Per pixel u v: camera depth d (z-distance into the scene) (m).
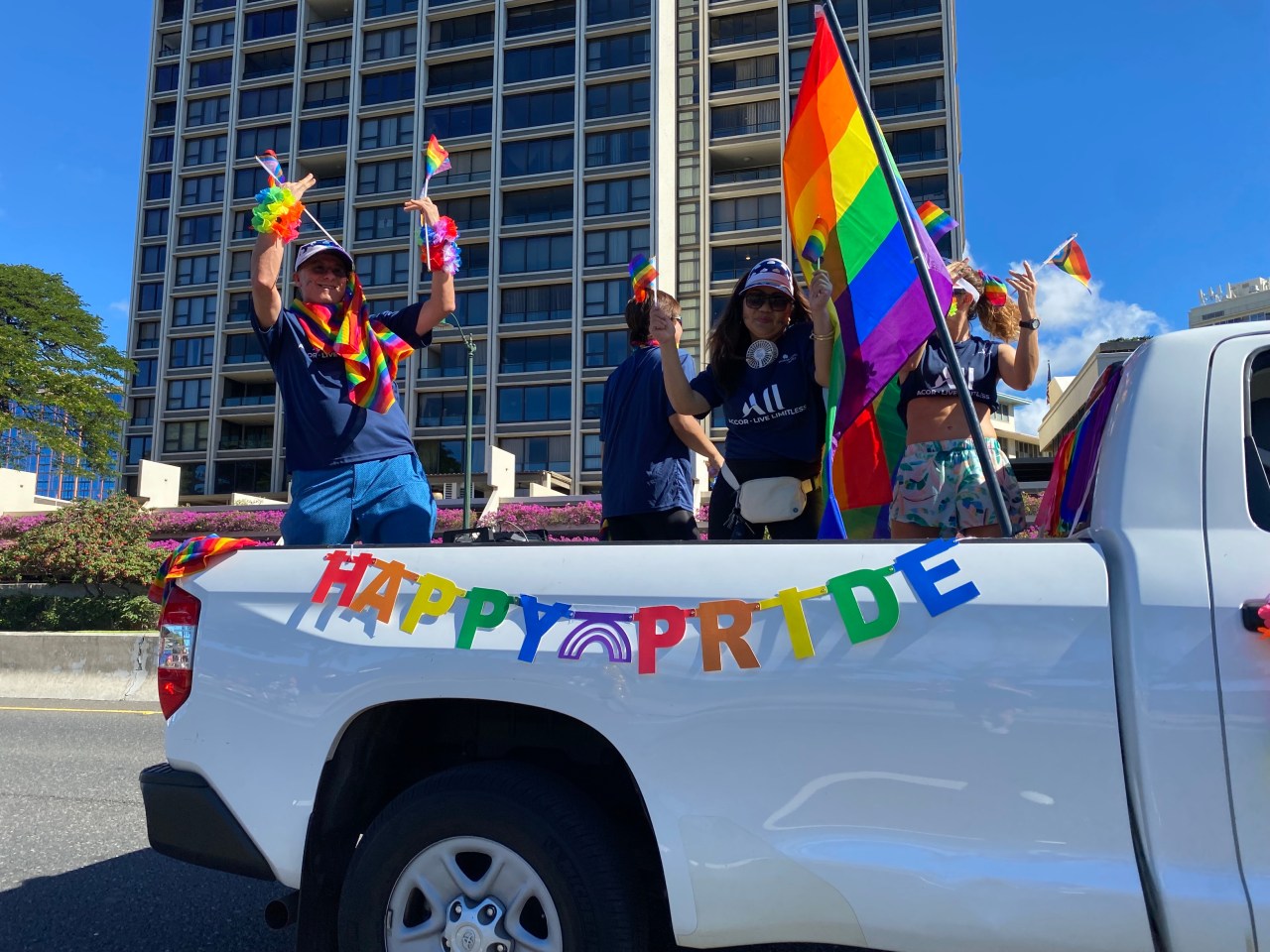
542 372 52.88
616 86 53.94
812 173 3.64
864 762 2.01
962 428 3.69
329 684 2.37
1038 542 2.08
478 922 2.22
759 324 3.83
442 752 2.73
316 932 2.39
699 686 2.11
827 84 3.60
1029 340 3.60
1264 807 1.81
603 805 2.38
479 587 2.33
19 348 40.84
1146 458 2.12
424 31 57.28
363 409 3.67
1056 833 1.90
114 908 3.65
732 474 4.07
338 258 3.67
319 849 2.42
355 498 3.62
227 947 3.29
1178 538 2.01
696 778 2.09
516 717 2.56
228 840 2.41
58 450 42.06
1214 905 1.79
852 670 2.04
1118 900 1.84
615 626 2.20
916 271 3.41
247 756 2.42
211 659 2.51
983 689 1.96
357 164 57.09
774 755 2.05
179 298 60.16
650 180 52.44
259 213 3.61
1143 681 1.90
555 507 27.41
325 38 59.12
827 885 1.98
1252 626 1.87
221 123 60.78
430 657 2.30
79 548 12.28
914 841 1.96
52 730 7.46
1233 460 2.06
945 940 1.92
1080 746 1.91
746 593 2.14
